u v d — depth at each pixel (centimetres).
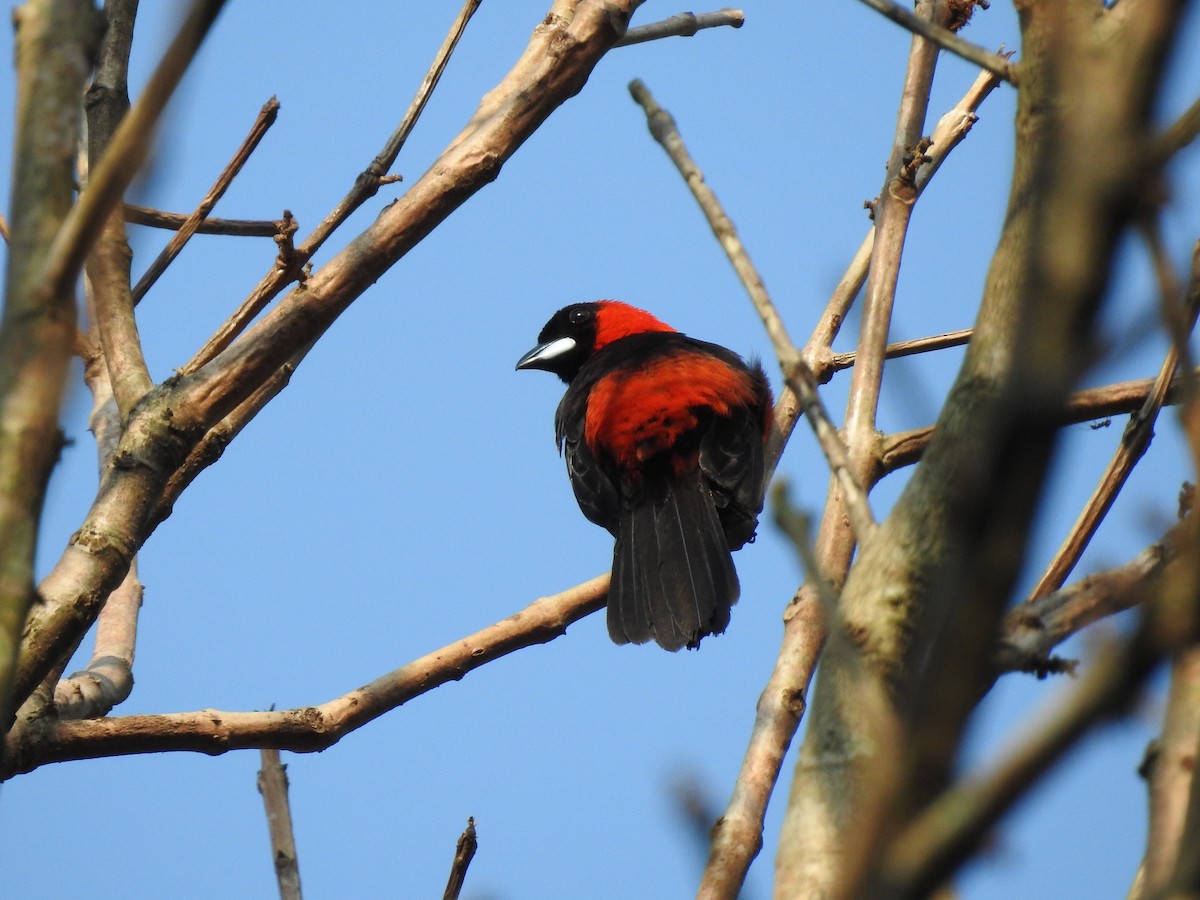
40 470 434
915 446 948
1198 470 303
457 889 713
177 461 753
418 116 852
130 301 841
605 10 841
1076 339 230
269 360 765
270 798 835
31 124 480
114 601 938
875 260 907
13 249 461
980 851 236
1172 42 240
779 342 515
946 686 239
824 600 370
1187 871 288
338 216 839
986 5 954
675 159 564
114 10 901
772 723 717
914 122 934
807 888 441
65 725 787
